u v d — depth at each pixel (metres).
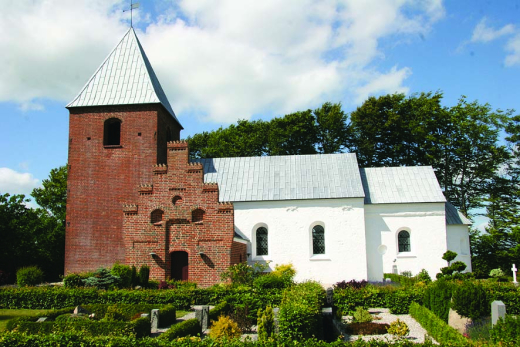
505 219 51.94
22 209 41.91
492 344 12.87
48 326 17.09
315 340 12.90
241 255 31.89
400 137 56.91
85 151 35.97
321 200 35.72
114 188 35.31
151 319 19.09
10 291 24.61
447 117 54.91
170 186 29.78
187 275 29.20
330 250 35.12
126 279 26.30
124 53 38.81
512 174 55.22
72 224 35.00
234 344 12.56
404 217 37.03
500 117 54.28
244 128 61.56
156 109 36.03
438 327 16.69
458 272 33.03
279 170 38.66
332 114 58.06
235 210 36.28
